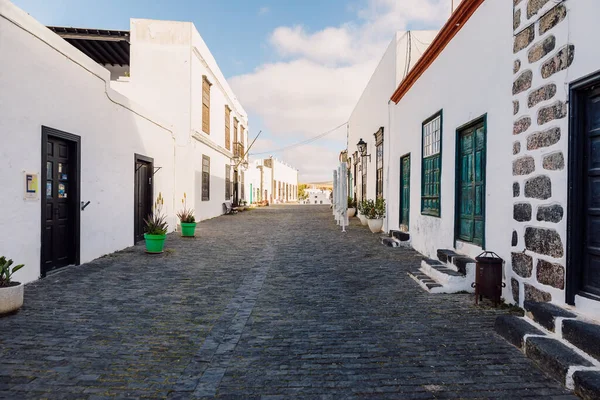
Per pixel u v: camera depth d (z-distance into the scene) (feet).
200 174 55.36
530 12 14.10
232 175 81.41
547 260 13.01
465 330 13.38
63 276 20.86
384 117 41.65
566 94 12.12
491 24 17.22
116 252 28.53
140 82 49.32
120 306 16.08
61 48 21.11
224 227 48.47
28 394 9.23
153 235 27.89
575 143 11.82
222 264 25.07
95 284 19.48
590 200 11.55
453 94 21.91
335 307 16.15
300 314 15.28
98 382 9.88
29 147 18.95
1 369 10.48
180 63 49.42
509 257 15.66
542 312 11.87
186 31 49.49
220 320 14.57
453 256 19.98
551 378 10.01
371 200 48.01
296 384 9.85
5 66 17.25
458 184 21.57
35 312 15.14
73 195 23.13
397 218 36.35
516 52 15.06
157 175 37.58
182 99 49.52
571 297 11.82
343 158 94.38
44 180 20.10
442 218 23.81
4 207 17.48
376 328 13.69
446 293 18.04
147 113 34.27
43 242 20.29
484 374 10.27
